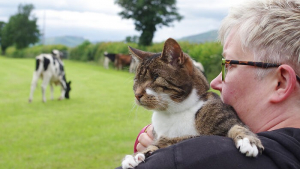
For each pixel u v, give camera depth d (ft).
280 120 5.31
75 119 28.27
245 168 4.53
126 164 5.49
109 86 49.98
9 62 99.19
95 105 34.88
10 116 29.40
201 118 6.36
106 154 19.57
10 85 50.24
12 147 20.76
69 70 75.46
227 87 5.94
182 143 5.00
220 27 6.35
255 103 5.56
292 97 5.24
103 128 25.22
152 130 7.38
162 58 7.22
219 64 49.57
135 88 7.73
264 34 5.22
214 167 4.59
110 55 83.41
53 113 30.89
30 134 23.63
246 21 5.53
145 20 102.53
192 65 7.26
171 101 6.65
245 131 5.24
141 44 100.73
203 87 7.07
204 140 4.91
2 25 207.72
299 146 4.64
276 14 5.20
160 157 4.96
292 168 4.42
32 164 17.92
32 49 142.72
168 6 105.81
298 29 5.04
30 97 37.04
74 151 20.07
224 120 6.00
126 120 27.66
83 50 109.29
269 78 5.35
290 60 5.10
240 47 5.55
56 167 17.54
